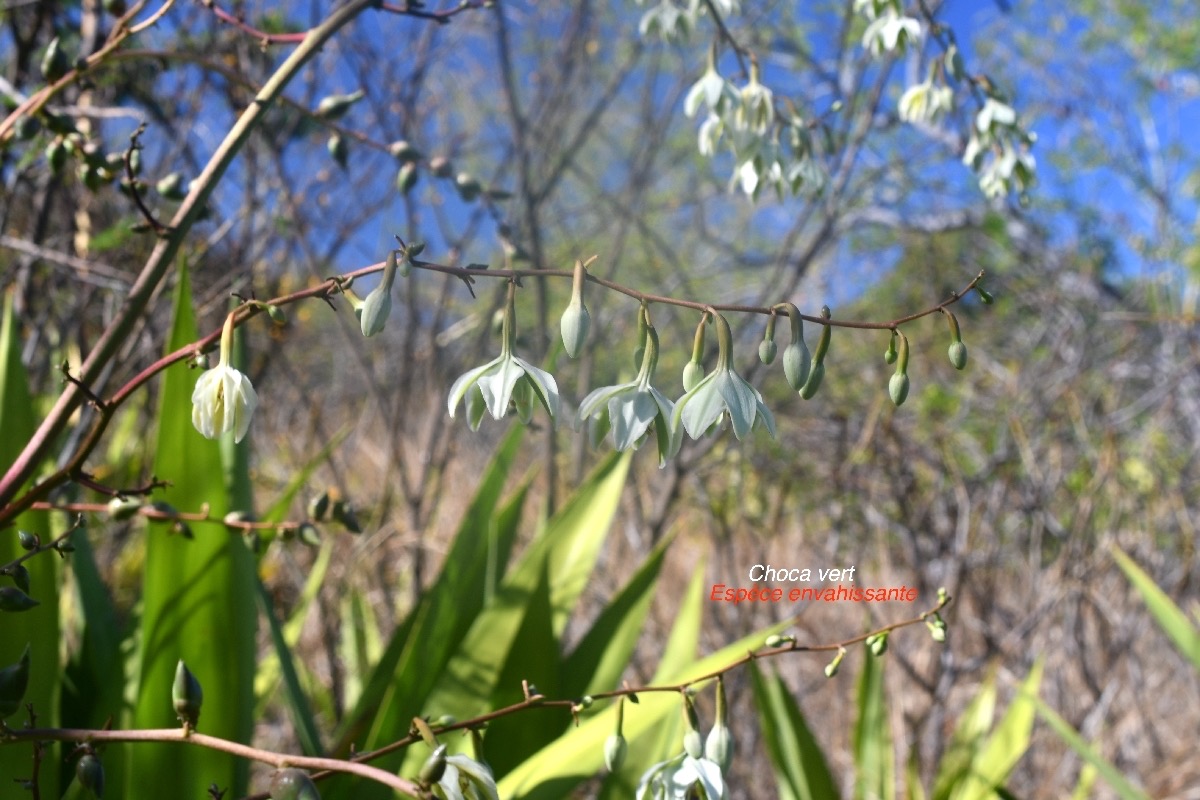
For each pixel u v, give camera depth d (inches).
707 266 266.8
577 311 39.3
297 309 153.3
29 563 61.8
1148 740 157.2
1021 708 100.3
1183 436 229.5
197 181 50.0
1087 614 163.8
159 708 63.1
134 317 47.9
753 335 209.3
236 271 123.2
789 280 170.9
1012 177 86.0
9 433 65.9
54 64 57.4
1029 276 283.1
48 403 121.0
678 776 45.8
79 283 118.8
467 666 75.8
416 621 86.2
